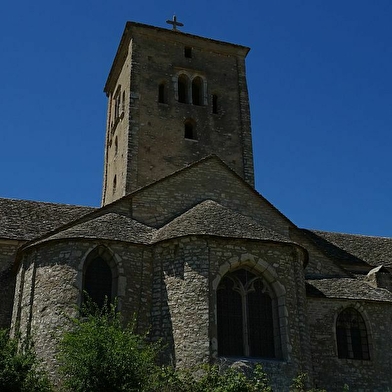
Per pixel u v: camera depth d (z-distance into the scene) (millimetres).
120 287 21188
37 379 17156
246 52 37406
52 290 21031
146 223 23875
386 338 24812
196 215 23000
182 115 33406
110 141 37219
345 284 25812
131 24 34906
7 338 17719
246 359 20094
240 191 25828
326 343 23859
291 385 19828
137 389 16484
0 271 24938
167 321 20719
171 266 21469
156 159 31562
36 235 26312
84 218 23266
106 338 17094
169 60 35000
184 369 19156
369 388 23641
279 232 25625
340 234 35438
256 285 21734
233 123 34500
